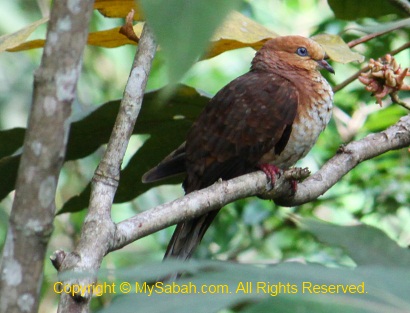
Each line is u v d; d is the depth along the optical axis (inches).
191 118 335.3
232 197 239.9
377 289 95.3
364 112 462.3
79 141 331.0
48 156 133.4
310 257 434.0
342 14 380.5
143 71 215.0
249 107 311.6
